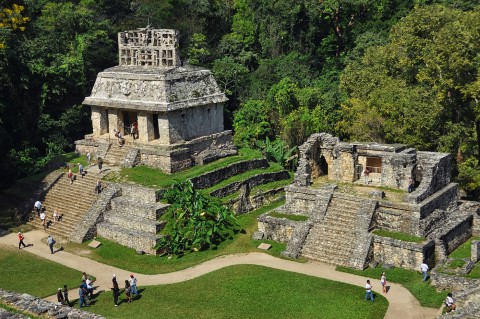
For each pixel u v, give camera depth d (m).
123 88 52.62
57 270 39.88
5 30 59.03
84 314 27.16
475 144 53.88
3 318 26.41
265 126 68.31
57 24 71.25
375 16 83.38
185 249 42.16
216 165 50.97
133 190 46.56
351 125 58.53
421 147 51.72
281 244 42.12
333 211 41.66
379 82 58.50
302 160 45.03
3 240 45.41
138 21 80.50
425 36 56.19
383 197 41.59
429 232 39.16
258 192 51.12
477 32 49.44
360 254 38.16
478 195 53.12
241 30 87.88
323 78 76.12
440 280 34.81
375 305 33.22
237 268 38.62
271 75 78.00
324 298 34.16
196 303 34.25
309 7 83.62
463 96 50.50
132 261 41.22
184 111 51.56
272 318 32.09
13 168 55.91
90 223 45.28
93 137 55.38
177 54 53.00
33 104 61.59
